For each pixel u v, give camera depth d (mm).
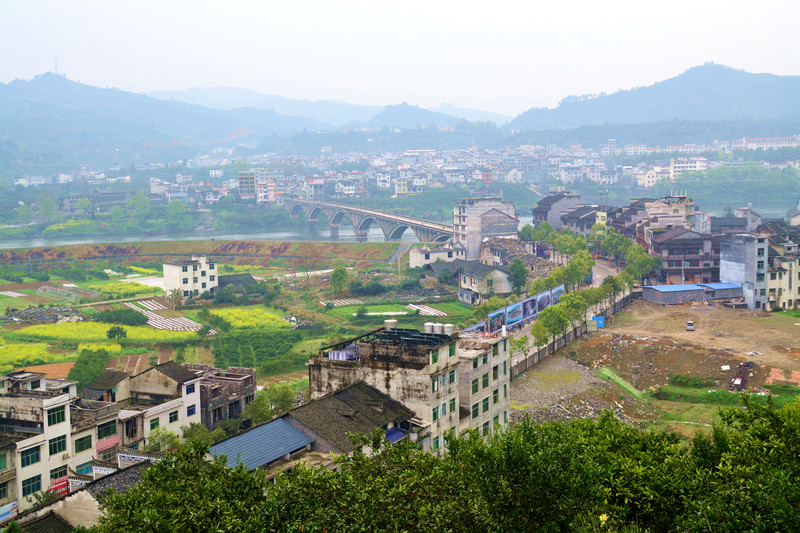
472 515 39969
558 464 41281
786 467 45469
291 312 191375
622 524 43500
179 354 143875
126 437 83812
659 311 166375
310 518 39094
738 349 131250
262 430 56969
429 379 65500
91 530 44062
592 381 122188
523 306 156875
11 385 81938
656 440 53625
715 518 40625
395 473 43531
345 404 62938
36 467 73000
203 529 37375
